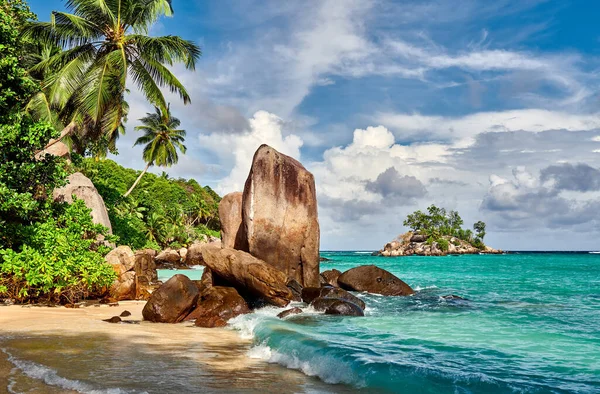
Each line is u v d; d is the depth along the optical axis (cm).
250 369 774
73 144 3347
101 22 2977
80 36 2920
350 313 1380
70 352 839
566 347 927
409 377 662
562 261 7850
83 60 2914
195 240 7931
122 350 877
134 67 3028
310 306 1463
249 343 1009
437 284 2841
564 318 1352
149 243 5916
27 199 1689
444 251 12962
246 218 1823
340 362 731
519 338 1028
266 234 1792
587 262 7306
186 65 3125
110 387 612
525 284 2797
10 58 1761
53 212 1986
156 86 3031
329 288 1611
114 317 1278
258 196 1809
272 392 638
